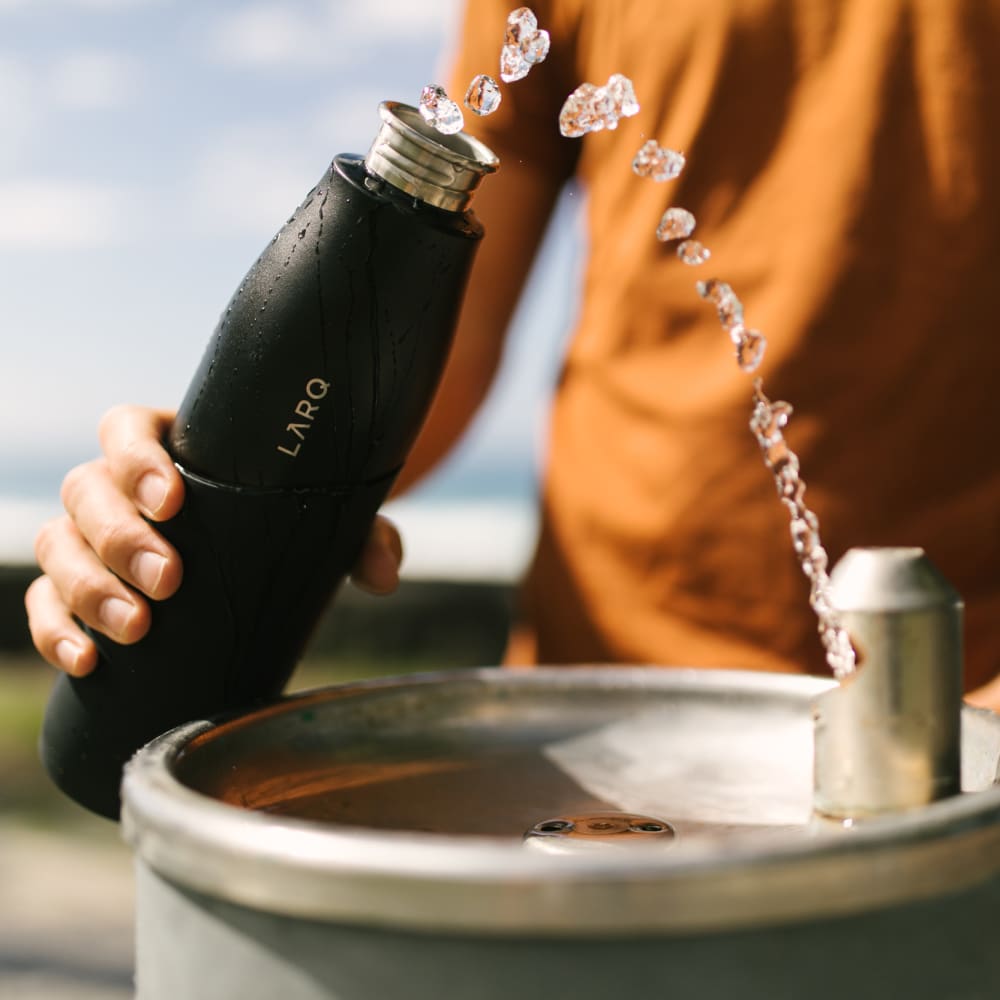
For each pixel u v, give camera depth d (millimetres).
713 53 917
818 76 898
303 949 315
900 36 877
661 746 577
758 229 923
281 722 525
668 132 949
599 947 295
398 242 491
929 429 900
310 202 509
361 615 5336
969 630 898
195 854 329
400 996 305
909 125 885
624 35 955
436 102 483
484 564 10758
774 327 916
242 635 542
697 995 297
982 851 320
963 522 902
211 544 529
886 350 897
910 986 317
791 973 302
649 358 972
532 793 536
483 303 1062
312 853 306
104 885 3254
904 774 399
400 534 685
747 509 929
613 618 992
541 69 1023
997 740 456
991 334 891
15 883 3248
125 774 391
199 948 338
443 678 594
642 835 440
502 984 298
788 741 566
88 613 554
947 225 881
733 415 926
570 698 603
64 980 2562
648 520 964
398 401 519
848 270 895
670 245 953
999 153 875
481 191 1053
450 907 294
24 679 5520
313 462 516
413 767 557
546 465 1071
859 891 301
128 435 573
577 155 1086
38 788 4156
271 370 506
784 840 302
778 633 934
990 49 870
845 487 910
